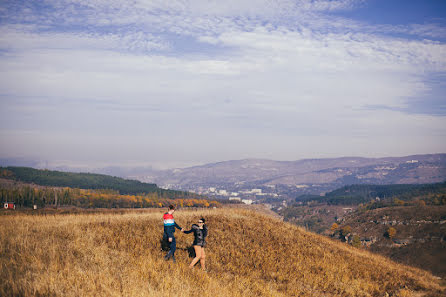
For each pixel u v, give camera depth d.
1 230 13.66
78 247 12.70
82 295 8.91
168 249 14.69
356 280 16.73
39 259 10.82
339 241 28.19
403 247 176.12
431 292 16.81
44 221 17.19
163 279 10.83
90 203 149.62
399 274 19.69
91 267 11.04
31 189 133.88
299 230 26.48
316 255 19.80
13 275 9.34
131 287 9.87
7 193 116.81
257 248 18.34
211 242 17.84
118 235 15.58
